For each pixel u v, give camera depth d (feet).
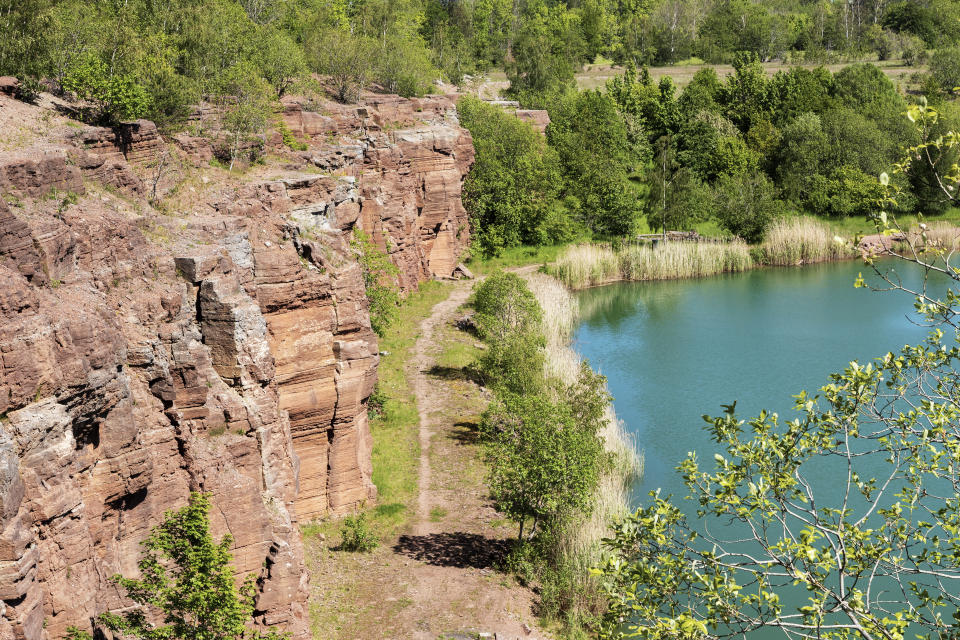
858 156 463.83
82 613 92.84
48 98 180.45
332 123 280.72
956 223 422.00
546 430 162.09
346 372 162.50
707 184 468.75
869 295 335.47
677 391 249.55
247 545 124.16
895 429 76.89
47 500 90.89
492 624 138.92
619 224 421.18
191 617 101.76
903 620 67.51
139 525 112.57
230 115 205.36
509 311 263.90
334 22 444.96
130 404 107.14
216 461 122.62
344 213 209.46
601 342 294.87
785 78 542.16
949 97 576.20
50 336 94.27
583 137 477.36
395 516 170.50
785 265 391.65
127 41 200.54
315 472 165.89
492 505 177.99
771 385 250.78
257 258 150.71
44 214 116.88
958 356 76.64
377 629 136.36
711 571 75.56
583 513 163.94
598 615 144.77
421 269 343.05
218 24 271.08
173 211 151.53
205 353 126.93
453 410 222.07
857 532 72.69
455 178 347.56
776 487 75.97
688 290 358.43
